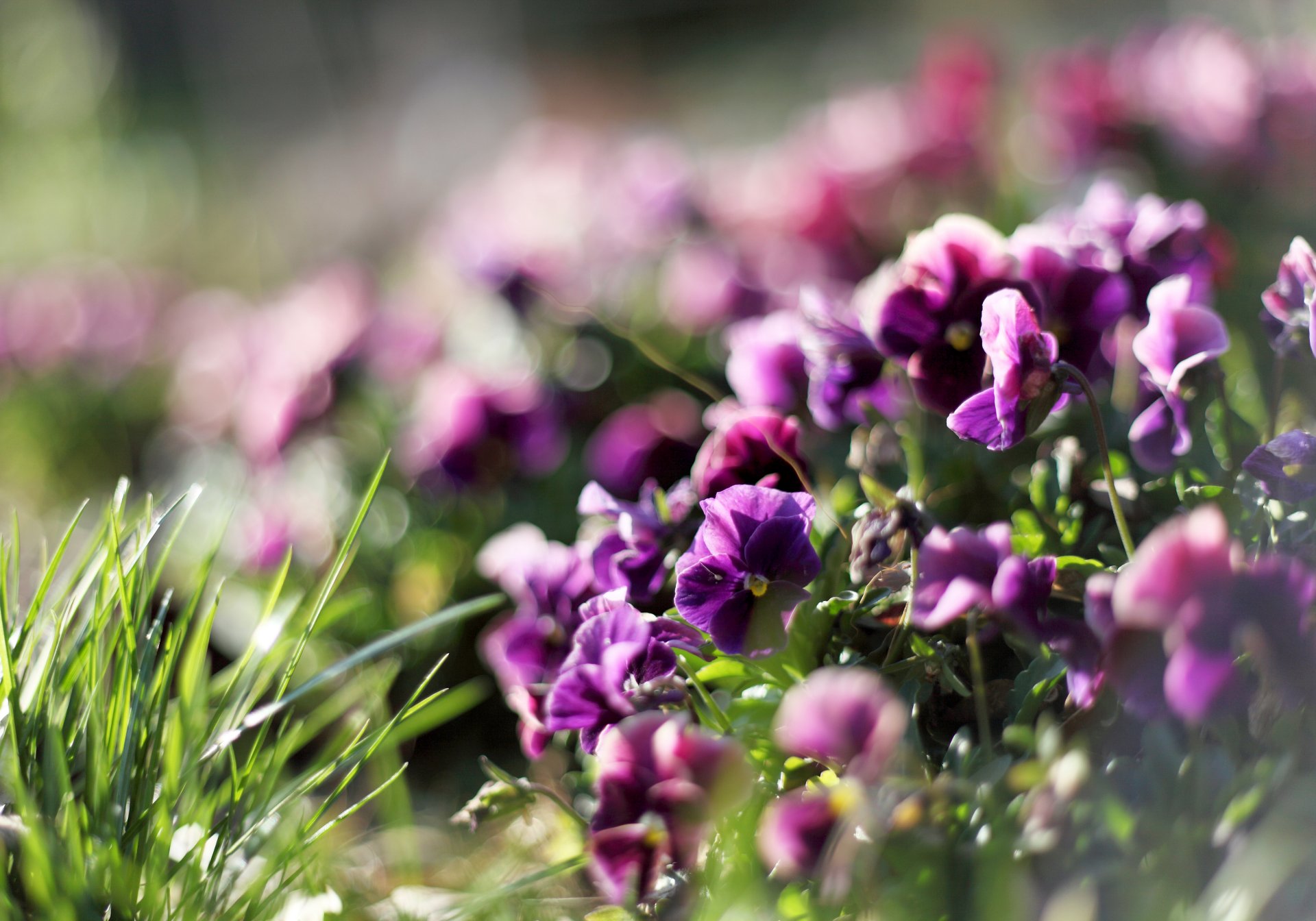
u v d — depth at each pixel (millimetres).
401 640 1153
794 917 1058
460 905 1145
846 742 1021
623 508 1145
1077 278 1138
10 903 1051
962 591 1051
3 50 4215
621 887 1046
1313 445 1074
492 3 8727
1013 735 1043
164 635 1241
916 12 7277
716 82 7211
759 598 1077
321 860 1182
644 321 1939
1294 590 1007
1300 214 1891
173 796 1100
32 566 1585
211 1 8273
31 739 1095
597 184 2223
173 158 6535
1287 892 1021
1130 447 1200
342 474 1735
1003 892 1014
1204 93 1989
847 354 1163
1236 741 1048
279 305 2418
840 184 2205
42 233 4160
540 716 1149
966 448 1202
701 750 1039
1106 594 1039
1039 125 2330
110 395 2682
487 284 1710
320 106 7906
